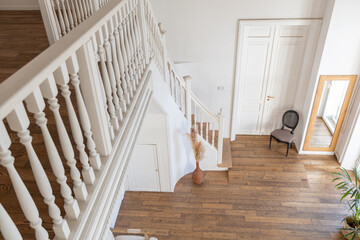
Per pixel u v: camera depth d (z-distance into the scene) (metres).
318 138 6.73
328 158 6.82
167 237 5.37
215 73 6.50
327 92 6.14
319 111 6.39
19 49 3.79
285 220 5.53
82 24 1.76
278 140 6.70
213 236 5.34
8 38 4.20
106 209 2.02
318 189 6.10
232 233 5.37
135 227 5.59
